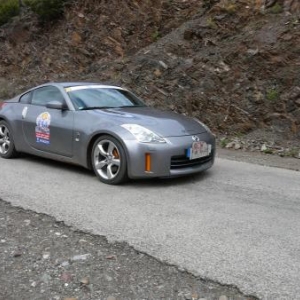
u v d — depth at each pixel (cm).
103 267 367
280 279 348
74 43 1794
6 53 2033
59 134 671
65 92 696
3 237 427
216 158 848
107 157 616
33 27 2036
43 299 321
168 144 591
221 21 1367
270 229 454
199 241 420
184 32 1404
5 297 324
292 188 627
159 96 1248
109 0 1808
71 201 538
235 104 1109
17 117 751
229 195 579
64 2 1962
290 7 1285
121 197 557
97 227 453
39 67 1848
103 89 732
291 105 1037
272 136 998
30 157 795
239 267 367
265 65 1148
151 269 364
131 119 618
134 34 1644
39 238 425
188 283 342
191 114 1154
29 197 552
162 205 527
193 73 1254
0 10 2219
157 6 1659
